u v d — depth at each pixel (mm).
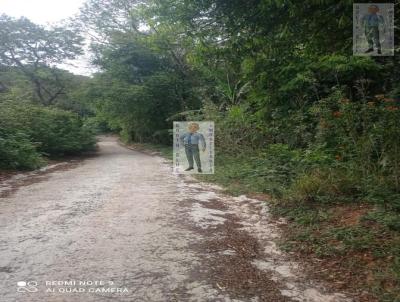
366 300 3129
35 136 15609
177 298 3199
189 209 6281
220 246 4480
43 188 8344
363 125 6789
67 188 8312
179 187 8430
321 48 6098
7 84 28656
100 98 23344
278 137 11086
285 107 10461
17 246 4391
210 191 7949
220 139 13148
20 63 27750
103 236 4781
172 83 22641
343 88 9039
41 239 4648
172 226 5270
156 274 3672
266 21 5031
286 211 5715
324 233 4629
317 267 3828
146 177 10086
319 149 8031
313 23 5059
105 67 23953
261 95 9328
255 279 3586
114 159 17047
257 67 6559
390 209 5043
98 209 6219
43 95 31500
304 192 6113
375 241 4160
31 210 6148
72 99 28781
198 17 5559
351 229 4539
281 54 6055
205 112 15250
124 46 23203
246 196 7266
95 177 10211
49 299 3145
